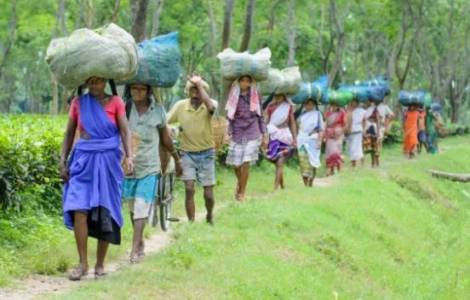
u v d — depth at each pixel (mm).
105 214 9750
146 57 10812
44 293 9125
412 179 26047
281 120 19219
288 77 18938
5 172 12414
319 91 20781
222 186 20188
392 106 63438
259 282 10430
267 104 19312
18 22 48750
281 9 47562
